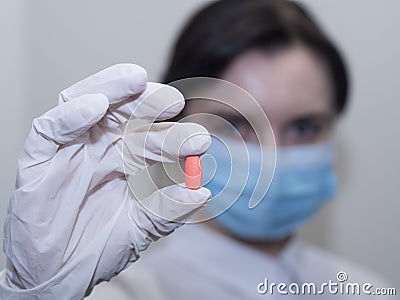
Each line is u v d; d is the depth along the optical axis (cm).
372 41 136
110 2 135
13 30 134
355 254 141
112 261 66
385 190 139
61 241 63
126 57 136
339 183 140
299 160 112
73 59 136
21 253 63
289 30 109
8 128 134
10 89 135
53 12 135
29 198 61
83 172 64
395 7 134
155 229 65
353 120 138
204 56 107
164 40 136
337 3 136
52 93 136
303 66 110
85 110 58
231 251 118
